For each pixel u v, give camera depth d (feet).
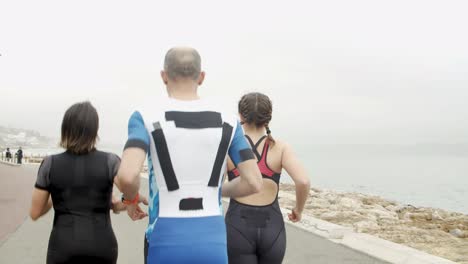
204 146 8.87
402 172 570.87
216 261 8.71
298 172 11.79
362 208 57.77
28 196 58.54
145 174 81.51
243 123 12.37
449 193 218.38
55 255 10.91
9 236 30.01
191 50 9.26
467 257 27.68
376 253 25.38
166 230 8.64
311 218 37.19
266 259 12.05
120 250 26.14
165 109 8.91
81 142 11.16
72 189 11.07
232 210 12.09
